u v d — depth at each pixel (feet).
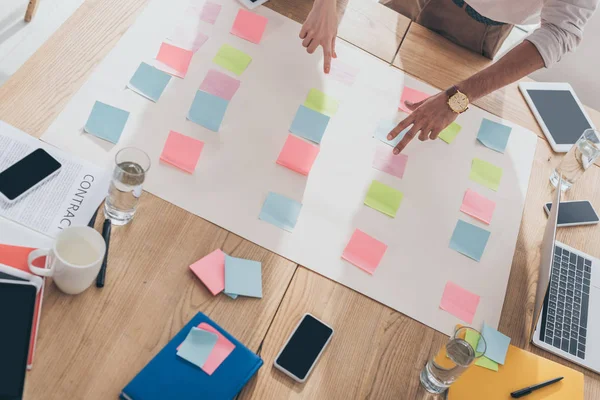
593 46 8.26
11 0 8.27
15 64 7.77
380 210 4.81
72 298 3.75
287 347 3.95
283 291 4.20
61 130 4.41
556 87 6.23
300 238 4.47
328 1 5.34
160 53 5.05
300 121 5.06
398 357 4.17
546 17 5.38
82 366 3.53
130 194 3.98
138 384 3.51
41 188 4.07
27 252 3.72
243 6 5.63
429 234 4.83
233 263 4.18
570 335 4.66
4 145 4.15
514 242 5.04
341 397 3.90
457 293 4.61
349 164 4.99
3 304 3.28
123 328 3.74
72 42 4.87
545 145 5.80
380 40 5.89
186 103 4.85
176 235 4.20
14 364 3.18
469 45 6.43
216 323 3.91
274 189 4.63
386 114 5.40
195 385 3.60
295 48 5.51
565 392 4.36
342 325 4.19
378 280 4.47
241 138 4.81
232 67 5.17
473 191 5.20
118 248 4.02
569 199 5.50
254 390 3.76
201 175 4.52
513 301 4.73
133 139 4.54
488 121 5.71
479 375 4.25
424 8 6.45
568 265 5.00
